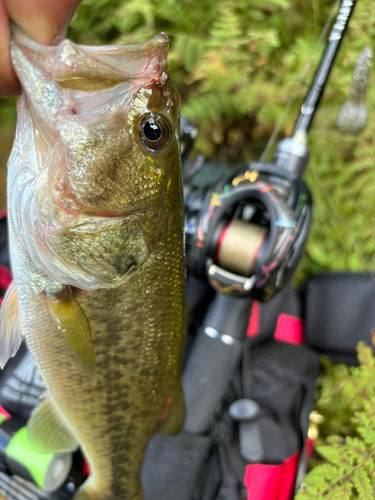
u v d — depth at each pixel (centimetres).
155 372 20
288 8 41
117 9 43
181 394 22
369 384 28
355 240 42
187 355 28
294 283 42
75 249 15
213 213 22
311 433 32
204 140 45
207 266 22
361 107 26
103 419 20
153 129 14
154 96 14
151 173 15
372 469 24
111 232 15
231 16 40
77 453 26
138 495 23
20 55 13
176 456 23
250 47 42
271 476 27
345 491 24
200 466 23
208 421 24
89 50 13
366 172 41
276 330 35
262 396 28
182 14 42
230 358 24
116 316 17
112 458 21
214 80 41
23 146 15
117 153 14
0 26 13
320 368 34
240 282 21
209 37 43
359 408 32
